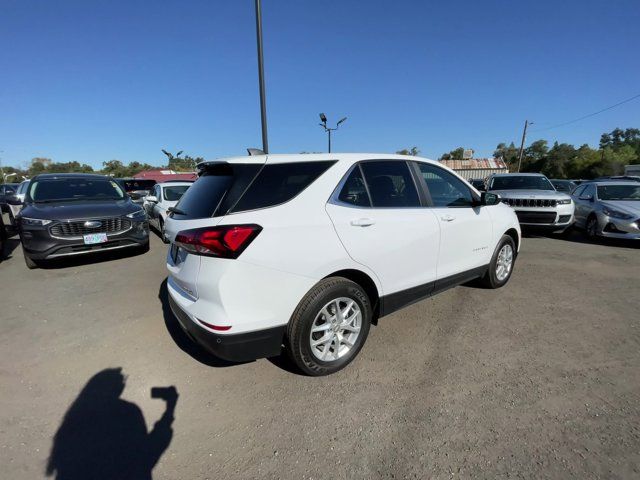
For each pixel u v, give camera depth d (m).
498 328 3.61
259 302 2.45
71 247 5.89
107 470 2.01
